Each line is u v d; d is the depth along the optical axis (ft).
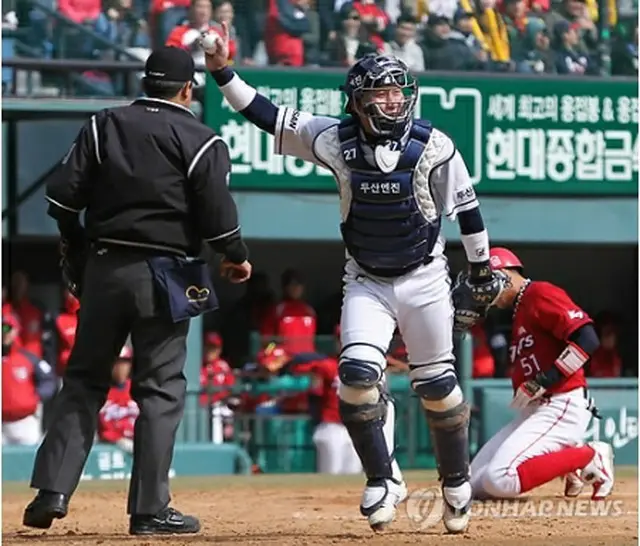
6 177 158.81
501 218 161.89
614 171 164.35
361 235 67.05
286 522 83.05
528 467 90.27
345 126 66.90
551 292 90.38
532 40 164.35
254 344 148.87
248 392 142.82
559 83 162.50
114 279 69.46
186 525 72.18
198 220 70.33
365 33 157.99
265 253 179.11
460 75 159.74
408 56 159.53
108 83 152.25
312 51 157.07
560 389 91.86
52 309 169.27
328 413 139.33
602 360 164.25
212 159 69.41
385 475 69.41
